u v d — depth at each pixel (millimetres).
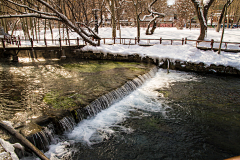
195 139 6848
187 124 7832
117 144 6406
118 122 7730
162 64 16812
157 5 34938
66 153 5797
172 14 49250
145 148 6273
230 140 6832
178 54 16812
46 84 10602
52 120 6434
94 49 19516
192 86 12391
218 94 11039
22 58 18969
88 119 7613
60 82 11000
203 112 8875
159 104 9641
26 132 5551
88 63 17266
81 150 5992
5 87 10047
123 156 5875
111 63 17328
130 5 36906
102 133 6926
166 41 21438
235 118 8344
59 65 16188
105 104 8703
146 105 9461
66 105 7641
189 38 23172
